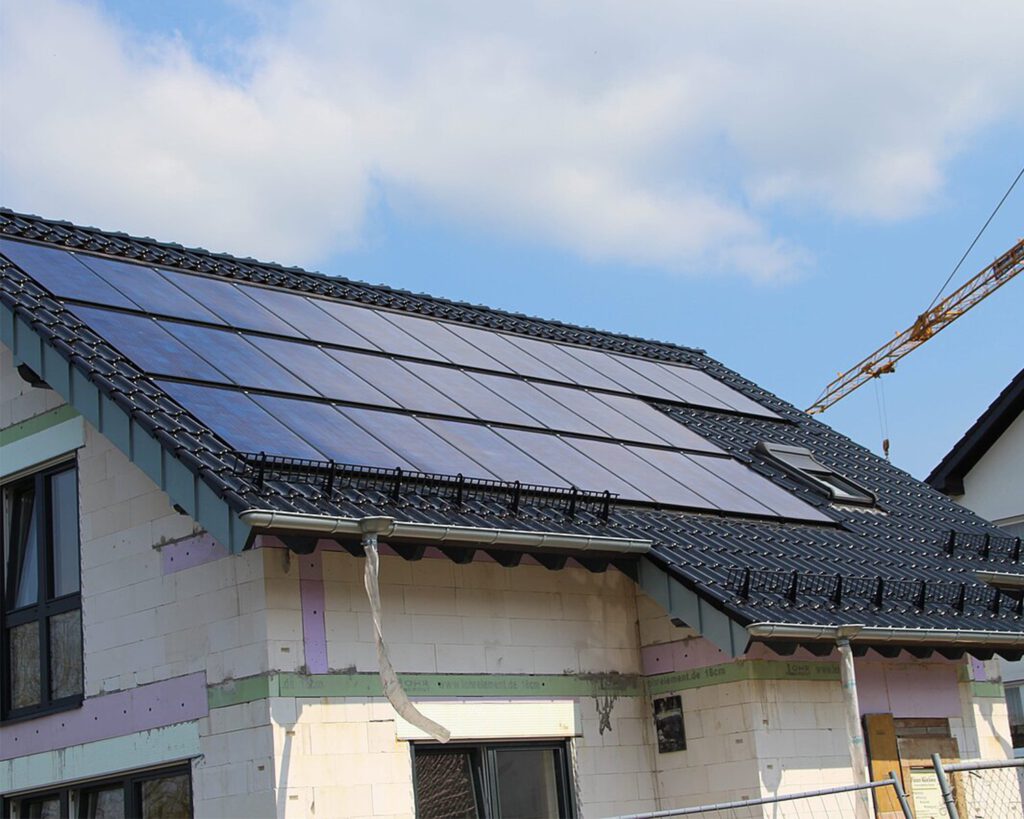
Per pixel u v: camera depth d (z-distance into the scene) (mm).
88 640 14812
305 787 13086
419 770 14273
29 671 15719
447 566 14969
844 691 15477
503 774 15031
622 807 15859
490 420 17000
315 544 12906
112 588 14695
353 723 13602
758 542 17406
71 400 13961
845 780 16547
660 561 15586
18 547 16203
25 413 15984
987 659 18406
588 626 16188
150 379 13977
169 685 13938
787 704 16141
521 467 15828
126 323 15195
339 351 17188
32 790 15086
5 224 16969
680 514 17219
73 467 15656
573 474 16438
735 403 23719
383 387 16484
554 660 15688
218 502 12539
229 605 13578
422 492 14258
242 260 19484
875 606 16828
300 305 18469
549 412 18516
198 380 14406
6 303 14625
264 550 13383
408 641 14375
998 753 19203
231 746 13273
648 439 19453
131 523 14664
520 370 19812
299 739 13164
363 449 14289
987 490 31797
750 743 15648
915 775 17656
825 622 15523
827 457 23062
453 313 21328
